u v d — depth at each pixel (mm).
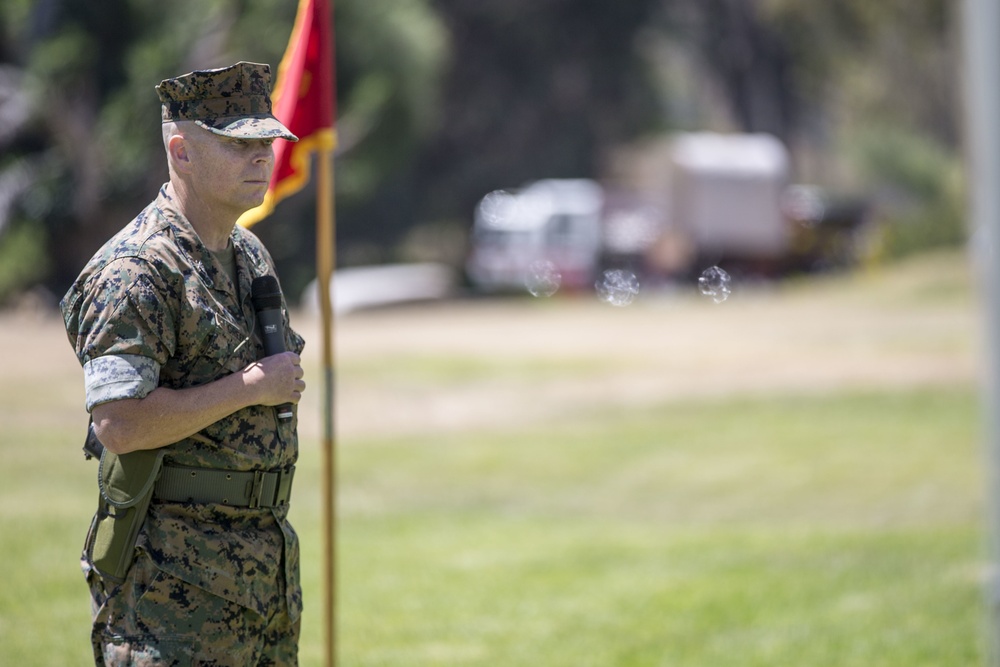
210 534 9414
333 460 14133
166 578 9250
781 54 163375
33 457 29531
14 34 67875
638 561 24141
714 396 46375
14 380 39438
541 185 121562
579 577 22625
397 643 18000
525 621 19375
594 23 137625
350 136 78312
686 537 26922
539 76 138250
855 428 40656
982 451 36719
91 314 9102
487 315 77312
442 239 141125
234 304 9703
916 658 17234
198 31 64062
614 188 118812
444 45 102125
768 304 81188
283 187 14031
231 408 9234
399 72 86188
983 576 21359
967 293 74375
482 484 34375
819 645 17969
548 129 142875
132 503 9188
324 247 14070
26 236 69125
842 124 197000
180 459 9391
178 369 9367
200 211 9641
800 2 148625
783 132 167750
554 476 35594
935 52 154750
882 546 25078
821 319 69625
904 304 73688
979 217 14750
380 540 26016
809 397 45531
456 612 19828
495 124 138000
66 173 69562
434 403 44906
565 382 49469
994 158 14516
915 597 20422
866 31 151875
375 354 54125
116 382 8906
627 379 50062
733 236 102375
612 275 101375
